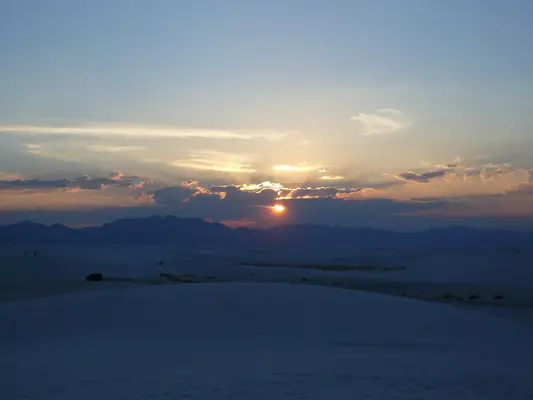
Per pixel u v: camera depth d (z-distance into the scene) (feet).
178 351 55.93
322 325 66.90
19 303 77.77
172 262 337.11
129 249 471.62
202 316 68.69
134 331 63.72
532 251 351.05
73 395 40.22
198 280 223.51
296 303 74.79
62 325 66.33
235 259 409.49
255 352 55.93
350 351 57.21
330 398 40.14
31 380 44.45
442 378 46.93
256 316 69.15
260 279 233.14
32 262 277.85
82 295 80.02
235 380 44.57
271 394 40.78
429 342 62.39
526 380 47.19
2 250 388.37
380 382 44.96
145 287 85.51
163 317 68.39
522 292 179.83
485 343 63.36
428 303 82.99
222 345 58.80
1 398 39.75
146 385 42.86
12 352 55.62
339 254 466.70
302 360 52.60
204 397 39.70
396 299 82.43
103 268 280.72
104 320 67.67
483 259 316.60
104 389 41.73
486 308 137.18
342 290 84.64
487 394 42.60
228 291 79.92
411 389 43.21
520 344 64.13
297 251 510.58
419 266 308.81
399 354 56.44
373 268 320.70
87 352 55.16
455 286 203.10
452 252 368.89
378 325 67.82
